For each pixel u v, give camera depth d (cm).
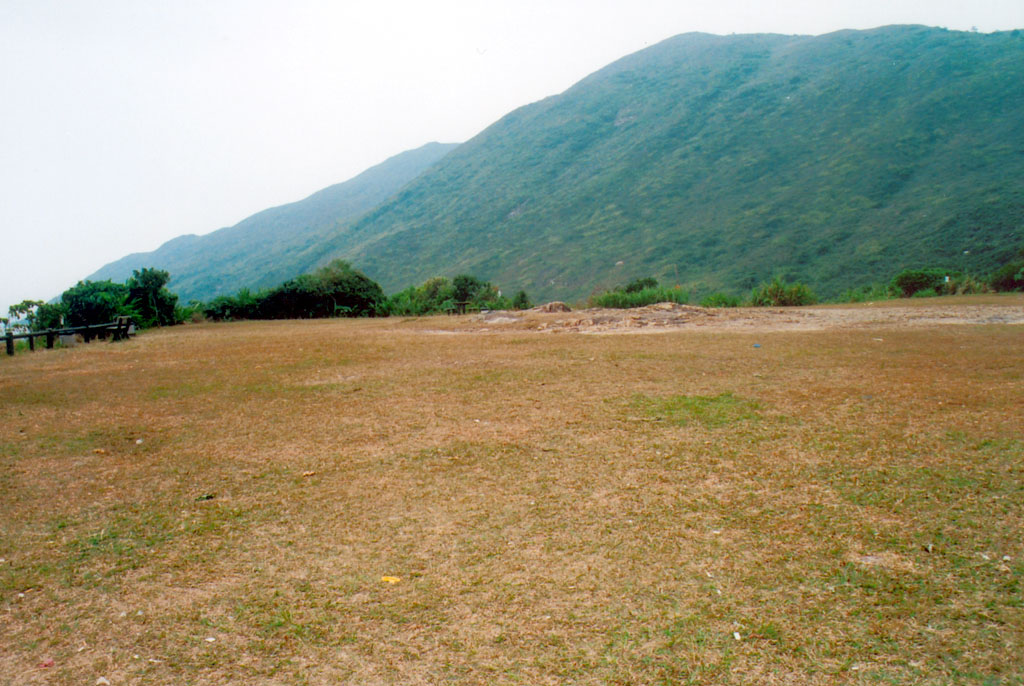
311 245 12600
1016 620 228
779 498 337
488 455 423
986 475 354
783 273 5081
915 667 207
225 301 2161
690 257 6109
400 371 759
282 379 734
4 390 716
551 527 314
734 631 228
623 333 1080
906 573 261
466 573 274
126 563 293
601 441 442
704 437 441
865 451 399
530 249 7981
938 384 569
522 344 972
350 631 237
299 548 303
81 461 443
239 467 420
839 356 742
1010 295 1773
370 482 384
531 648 223
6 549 310
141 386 720
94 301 1537
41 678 215
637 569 272
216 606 256
